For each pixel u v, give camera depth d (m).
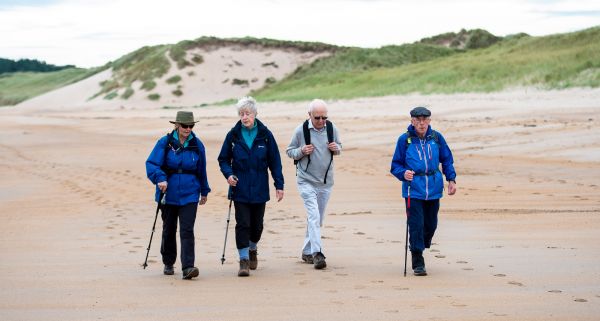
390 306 11.21
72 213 22.94
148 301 11.74
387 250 16.44
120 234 19.19
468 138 41.59
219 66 172.12
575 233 17.53
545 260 14.54
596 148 34.81
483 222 19.55
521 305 11.09
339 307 11.20
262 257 16.03
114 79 176.12
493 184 27.11
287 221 21.06
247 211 14.16
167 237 14.11
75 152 44.94
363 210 22.52
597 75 63.75
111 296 12.12
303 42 187.25
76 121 77.38
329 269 14.45
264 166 14.36
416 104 65.88
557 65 71.50
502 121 47.84
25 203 25.27
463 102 63.09
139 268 14.77
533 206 22.03
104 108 152.38
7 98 199.62
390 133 47.75
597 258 14.61
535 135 40.31
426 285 12.70
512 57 86.75
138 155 42.53
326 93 92.25
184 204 13.84
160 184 13.65
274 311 11.01
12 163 39.84
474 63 87.00
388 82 90.31
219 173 33.22
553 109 52.12
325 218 21.11
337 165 34.88
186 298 11.96
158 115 90.75
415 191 13.87
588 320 10.26
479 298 11.61
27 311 11.11
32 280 13.41
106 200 25.83
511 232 17.95
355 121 56.12
